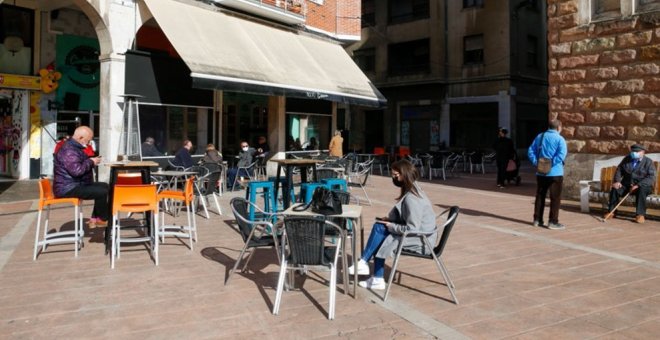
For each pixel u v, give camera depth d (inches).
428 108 1191.6
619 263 252.5
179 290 202.5
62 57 605.6
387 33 1243.2
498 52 1071.6
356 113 1328.7
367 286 209.0
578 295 201.6
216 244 285.9
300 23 675.4
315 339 156.0
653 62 407.2
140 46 576.7
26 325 164.2
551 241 303.4
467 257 263.6
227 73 484.4
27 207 402.0
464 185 654.5
